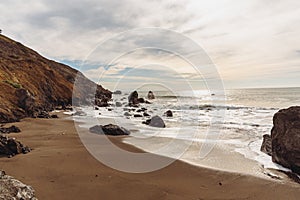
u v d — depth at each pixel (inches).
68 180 291.0
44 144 480.7
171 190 276.8
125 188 275.7
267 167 364.5
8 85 939.3
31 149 433.1
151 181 301.1
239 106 1475.1
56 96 1496.1
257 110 1267.2
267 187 289.6
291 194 271.1
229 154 434.3
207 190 280.5
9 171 311.0
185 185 293.4
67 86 1662.2
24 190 183.2
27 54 2249.0
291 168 350.0
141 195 260.2
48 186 270.8
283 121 377.4
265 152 444.5
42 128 676.1
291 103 1796.3
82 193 257.9
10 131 600.7
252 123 801.6
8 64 1444.4
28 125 715.4
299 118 360.5
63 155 397.1
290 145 351.3
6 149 387.9
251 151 456.8
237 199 259.1
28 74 1461.6
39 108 1029.2
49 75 1630.2
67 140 525.7
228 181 309.3
